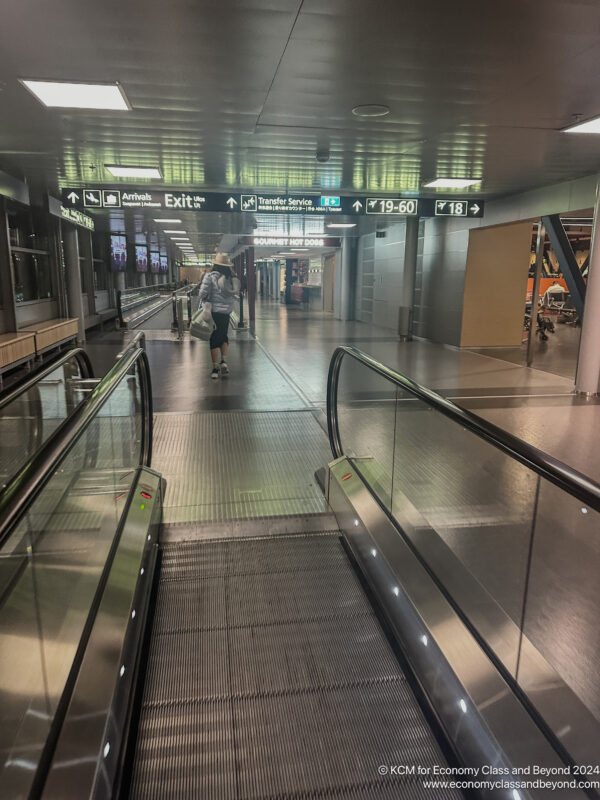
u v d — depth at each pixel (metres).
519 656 2.00
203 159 7.28
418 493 3.98
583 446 5.32
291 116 5.32
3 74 4.17
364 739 1.83
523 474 4.40
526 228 11.63
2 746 1.58
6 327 8.64
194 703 1.96
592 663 2.31
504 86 4.45
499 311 11.95
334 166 7.72
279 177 8.57
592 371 7.51
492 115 5.25
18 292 9.45
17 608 2.25
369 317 17.58
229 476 4.36
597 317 7.37
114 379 2.76
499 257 11.70
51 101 4.82
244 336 13.56
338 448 4.56
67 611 2.32
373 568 2.73
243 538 3.21
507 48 3.72
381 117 5.35
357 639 2.35
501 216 10.30
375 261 16.88
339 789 1.64
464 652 1.95
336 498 3.59
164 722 1.88
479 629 2.15
